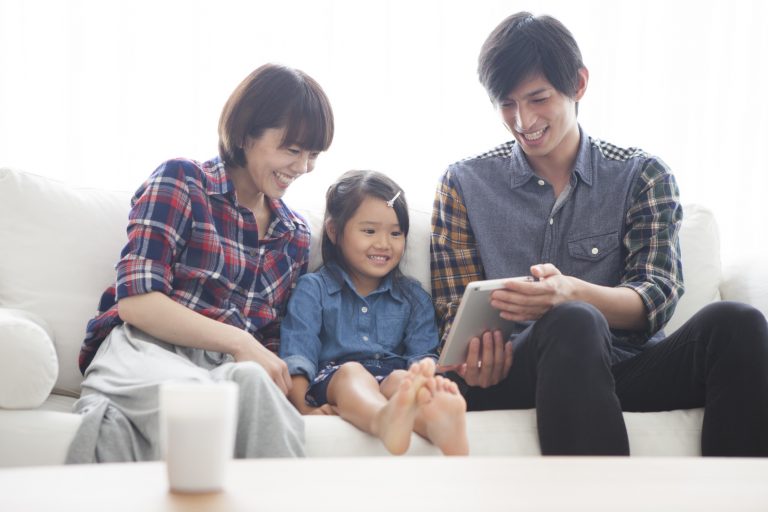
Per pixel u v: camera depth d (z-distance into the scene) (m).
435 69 2.68
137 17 2.55
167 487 0.76
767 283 2.11
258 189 1.88
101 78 2.54
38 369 1.41
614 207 1.91
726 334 1.52
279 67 1.86
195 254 1.79
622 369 1.72
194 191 1.79
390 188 1.99
